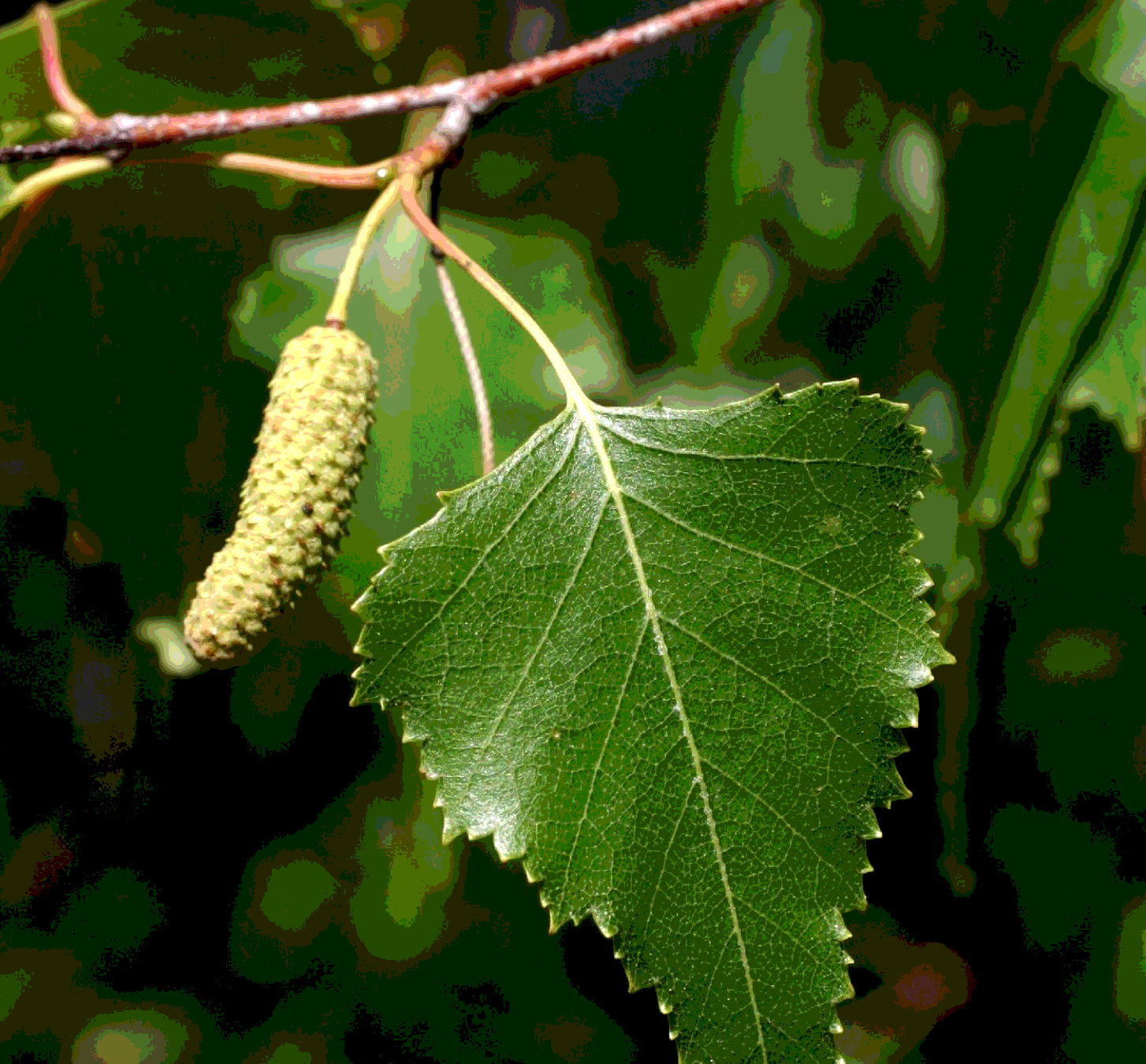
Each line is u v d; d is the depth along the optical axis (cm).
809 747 18
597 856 18
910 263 23
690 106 24
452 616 18
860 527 18
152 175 23
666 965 18
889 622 18
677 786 18
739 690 18
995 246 23
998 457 22
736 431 19
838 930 18
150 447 24
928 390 23
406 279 23
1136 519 24
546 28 23
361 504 22
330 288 23
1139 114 21
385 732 25
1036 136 22
